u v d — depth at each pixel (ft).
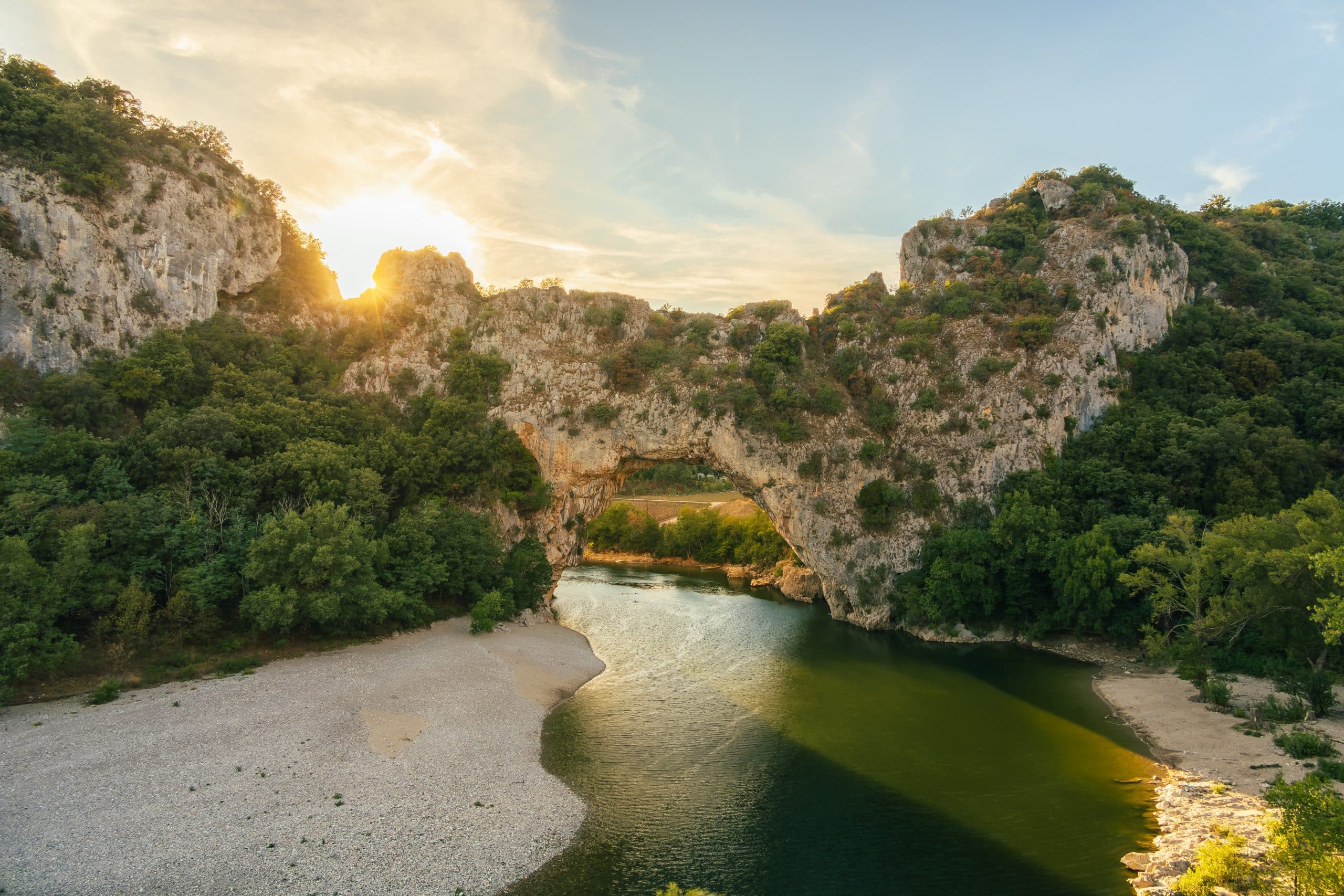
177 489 183.32
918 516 264.72
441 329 305.32
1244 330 283.79
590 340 308.19
